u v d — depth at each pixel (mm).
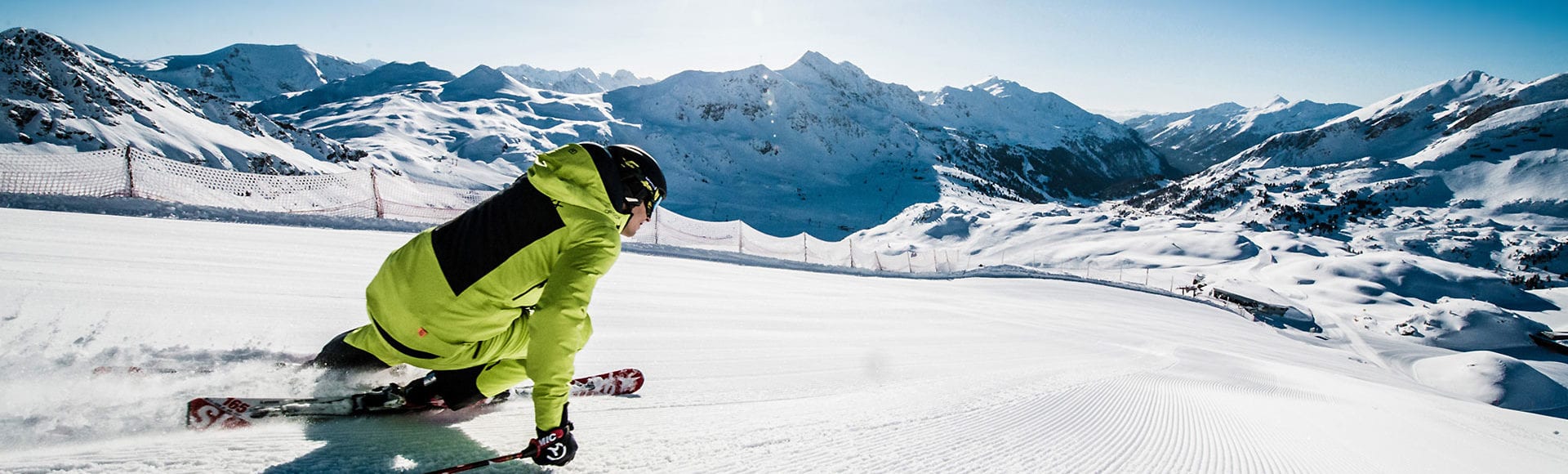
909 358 6953
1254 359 17812
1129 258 76312
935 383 5176
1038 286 28938
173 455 1886
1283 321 45969
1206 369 11250
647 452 2416
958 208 103312
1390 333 48406
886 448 2846
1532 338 46844
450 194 26281
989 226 94125
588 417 2840
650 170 2184
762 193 185250
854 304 12344
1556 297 67500
